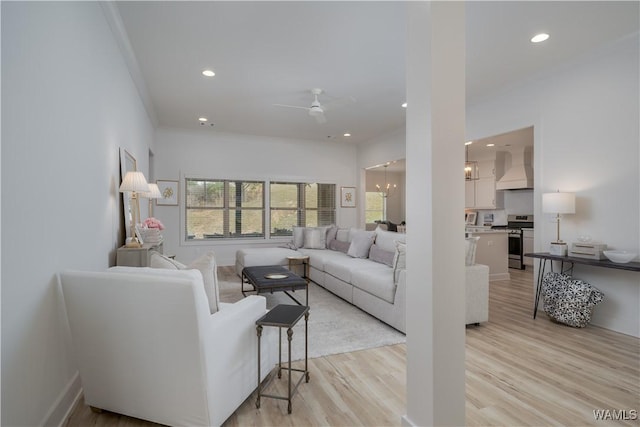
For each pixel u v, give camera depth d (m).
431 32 1.54
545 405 1.98
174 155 6.80
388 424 1.80
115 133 3.12
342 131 7.07
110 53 2.91
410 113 1.67
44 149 1.67
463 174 1.59
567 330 3.30
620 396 2.08
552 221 3.92
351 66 3.88
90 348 1.76
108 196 2.88
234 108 5.47
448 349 1.55
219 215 7.28
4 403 1.33
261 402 2.00
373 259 4.88
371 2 2.69
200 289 1.57
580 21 2.95
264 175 7.58
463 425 1.57
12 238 1.39
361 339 3.01
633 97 3.19
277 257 5.54
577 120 3.65
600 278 3.46
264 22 2.98
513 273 6.41
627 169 3.24
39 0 1.62
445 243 1.55
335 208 8.28
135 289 1.60
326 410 1.92
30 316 1.53
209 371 1.61
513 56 3.60
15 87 1.41
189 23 2.99
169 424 1.67
